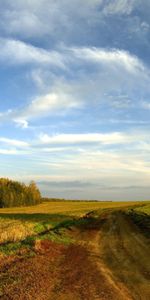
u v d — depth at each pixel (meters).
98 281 15.31
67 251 24.12
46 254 21.66
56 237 29.80
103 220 54.69
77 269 17.91
